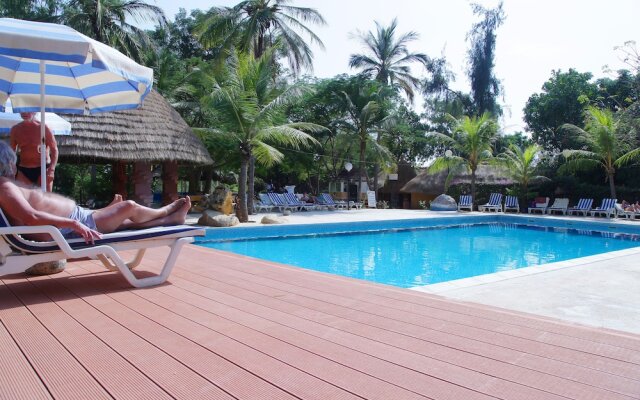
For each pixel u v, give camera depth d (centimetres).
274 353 234
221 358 227
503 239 1397
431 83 3338
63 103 532
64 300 337
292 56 2367
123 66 367
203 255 577
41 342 247
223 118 1470
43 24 367
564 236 1493
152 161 1352
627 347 248
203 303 335
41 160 434
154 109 1430
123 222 398
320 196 2312
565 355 235
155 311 311
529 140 2992
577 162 2081
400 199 2897
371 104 2255
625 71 2434
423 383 200
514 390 193
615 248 1220
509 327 284
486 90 3316
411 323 291
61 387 192
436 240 1360
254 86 1532
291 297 359
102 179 2241
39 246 322
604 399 185
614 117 2184
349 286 403
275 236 1300
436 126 3319
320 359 227
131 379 201
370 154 2536
